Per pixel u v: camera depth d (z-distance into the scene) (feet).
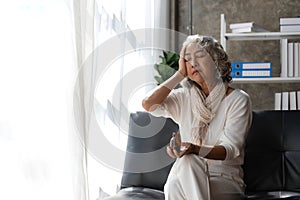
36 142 8.79
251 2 16.01
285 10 15.87
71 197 9.25
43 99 8.95
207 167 8.35
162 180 10.30
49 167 8.98
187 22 16.35
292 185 10.82
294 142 10.96
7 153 8.34
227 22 16.11
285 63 14.26
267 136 11.01
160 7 15.03
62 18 9.21
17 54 8.55
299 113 11.09
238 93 9.21
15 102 8.50
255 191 10.78
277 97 14.51
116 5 12.09
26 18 8.70
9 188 8.34
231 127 8.94
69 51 9.27
